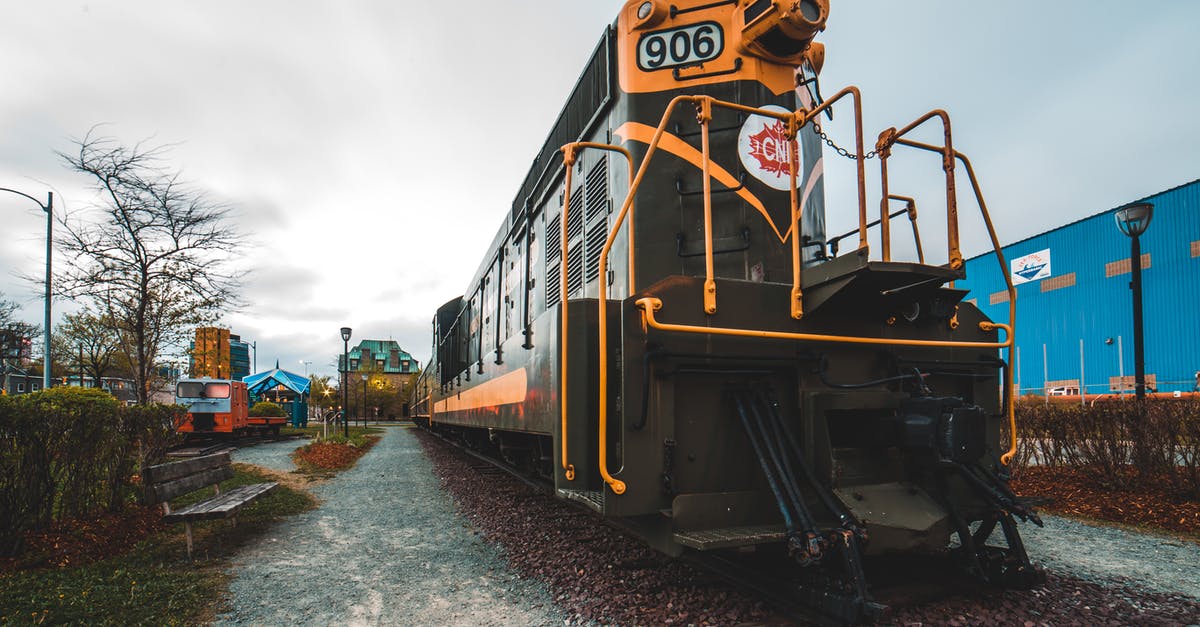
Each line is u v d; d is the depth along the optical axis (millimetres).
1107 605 3348
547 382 4332
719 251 4027
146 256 10828
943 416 3035
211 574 4395
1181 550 4633
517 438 7172
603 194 4680
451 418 11547
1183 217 23609
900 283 3117
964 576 3574
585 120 5141
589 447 3312
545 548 4840
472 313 10258
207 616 3586
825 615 2938
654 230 4105
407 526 6008
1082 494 6547
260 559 4816
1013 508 3291
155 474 4859
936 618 3100
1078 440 7047
